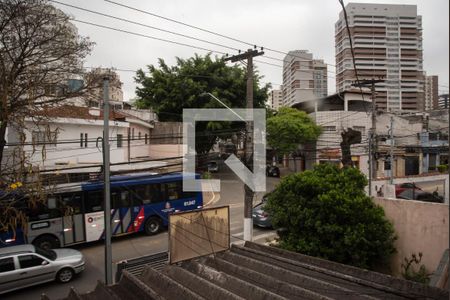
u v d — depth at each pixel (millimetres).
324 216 11055
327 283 5293
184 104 32312
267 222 18094
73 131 21922
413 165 35344
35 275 11000
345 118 34438
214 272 6023
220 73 32812
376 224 11234
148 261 10875
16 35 13328
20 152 12414
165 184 17734
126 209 16375
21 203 13547
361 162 34094
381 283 5449
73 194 14992
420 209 11484
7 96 12539
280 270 5984
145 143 31781
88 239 15266
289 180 12008
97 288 5988
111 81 16359
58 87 15070
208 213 8133
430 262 11109
